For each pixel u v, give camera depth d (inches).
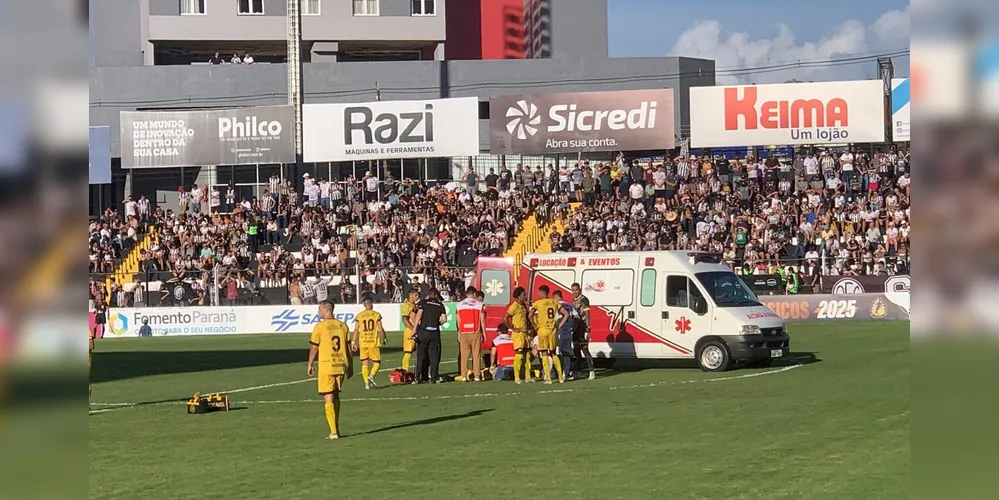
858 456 519.5
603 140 2101.4
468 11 2913.4
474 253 1973.4
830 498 423.5
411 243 1975.9
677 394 820.0
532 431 646.5
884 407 697.0
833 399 749.3
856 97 2011.6
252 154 2135.8
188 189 2301.9
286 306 1829.5
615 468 510.9
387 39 2736.2
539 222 2064.5
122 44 2716.5
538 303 947.3
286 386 1004.6
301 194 2135.8
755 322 991.0
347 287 1849.2
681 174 2103.8
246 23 2677.2
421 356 994.1
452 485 480.7
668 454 546.3
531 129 2114.9
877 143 2134.6
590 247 1940.2
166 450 617.9
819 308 1648.6
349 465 544.4
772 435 597.6
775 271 1710.1
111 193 2320.4
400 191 2167.8
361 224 2091.5
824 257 1727.4
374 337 964.6
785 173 2079.2
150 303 1897.1
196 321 1835.6
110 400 916.0
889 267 1727.4
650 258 1037.2
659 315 1023.6
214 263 1979.6
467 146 2105.1
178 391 983.6
